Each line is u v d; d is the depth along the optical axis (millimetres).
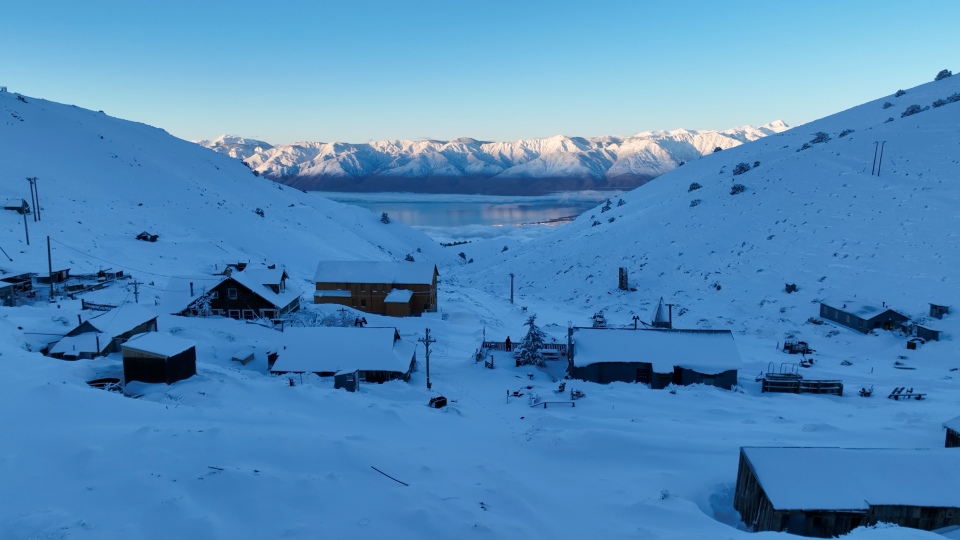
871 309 46875
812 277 58000
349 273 58844
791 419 25781
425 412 25641
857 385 33781
